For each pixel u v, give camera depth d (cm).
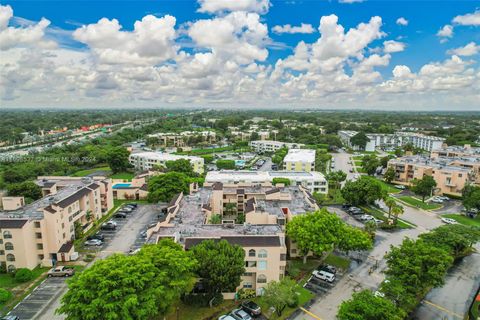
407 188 16088
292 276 7469
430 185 13450
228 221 9625
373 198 12300
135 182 14688
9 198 8931
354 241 7750
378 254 8744
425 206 13175
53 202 9169
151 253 5678
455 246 8156
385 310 5012
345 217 11812
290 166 18200
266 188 11419
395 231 10475
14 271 7588
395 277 6247
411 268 6084
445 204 13562
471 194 12106
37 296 6775
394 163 17225
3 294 6341
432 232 8481
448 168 15250
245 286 6881
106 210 11888
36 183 12794
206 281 6203
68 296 4862
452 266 8244
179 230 7550
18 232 7519
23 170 16175
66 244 8538
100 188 11725
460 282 7506
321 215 7994
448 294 7012
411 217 11906
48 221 8088
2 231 7506
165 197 11944
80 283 4862
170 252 5703
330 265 8100
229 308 6341
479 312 6262
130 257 5497
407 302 6116
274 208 9150
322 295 6825
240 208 10975
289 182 13662
